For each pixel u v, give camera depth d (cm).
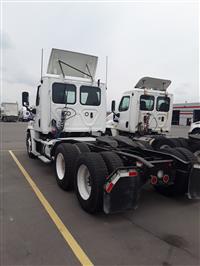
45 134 680
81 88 683
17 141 1449
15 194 492
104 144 541
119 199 367
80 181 433
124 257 286
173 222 384
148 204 464
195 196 457
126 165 432
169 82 1012
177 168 470
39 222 369
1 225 357
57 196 484
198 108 3077
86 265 270
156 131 958
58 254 288
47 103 645
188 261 282
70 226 361
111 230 352
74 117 679
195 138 730
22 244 307
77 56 698
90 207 396
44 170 695
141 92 905
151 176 438
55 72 690
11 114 4259
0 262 271
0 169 704
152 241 324
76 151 516
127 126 926
